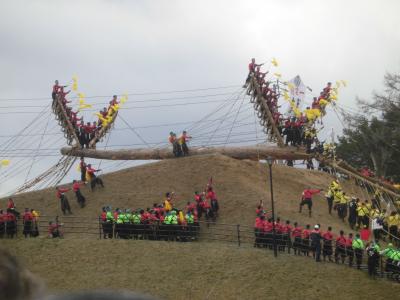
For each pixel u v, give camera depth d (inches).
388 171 3206.2
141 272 1628.9
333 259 1695.4
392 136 3196.4
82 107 2476.6
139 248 1728.6
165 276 1608.0
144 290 1562.5
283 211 1978.3
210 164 2258.9
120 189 2197.3
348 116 2751.0
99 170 2225.6
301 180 2329.0
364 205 1951.3
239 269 1609.3
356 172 2251.5
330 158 2256.4
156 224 1803.6
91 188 2213.3
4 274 145.3
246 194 2063.2
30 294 146.4
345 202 2020.2
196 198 1930.4
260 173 2277.3
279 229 1713.8
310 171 2484.0
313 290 1524.4
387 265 1583.4
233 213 1964.8
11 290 144.8
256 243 1723.7
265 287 1540.4
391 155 3184.1
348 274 1582.2
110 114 2448.3
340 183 2450.8
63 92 2469.2
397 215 1957.4
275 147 2306.8
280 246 1706.4
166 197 2092.8
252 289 1537.9
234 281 1569.9
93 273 1643.7
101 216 1875.0
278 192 2150.6
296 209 2027.6
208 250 1705.2
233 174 2194.9
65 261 1700.3
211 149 2402.8
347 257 1699.1
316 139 2255.2
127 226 1803.6
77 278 1627.7
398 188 2242.9
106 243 1764.3
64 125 2488.9
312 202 2135.8
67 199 2142.0
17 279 146.6
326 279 1558.8
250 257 1651.1
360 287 1535.4
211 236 1851.6
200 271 1616.6
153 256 1689.2
